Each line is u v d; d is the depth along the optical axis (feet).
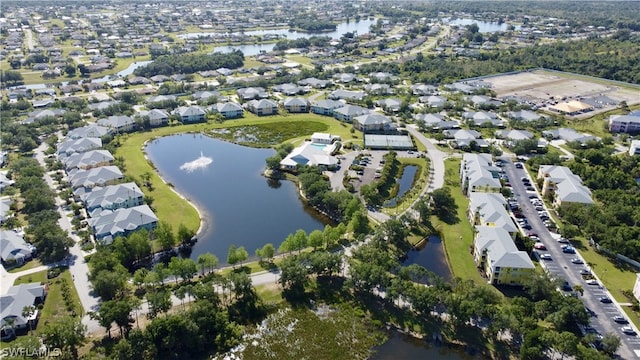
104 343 475.31
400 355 479.82
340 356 477.36
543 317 508.53
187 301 540.11
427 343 493.36
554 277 559.38
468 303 494.59
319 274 592.60
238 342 490.08
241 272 570.46
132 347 454.81
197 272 577.84
